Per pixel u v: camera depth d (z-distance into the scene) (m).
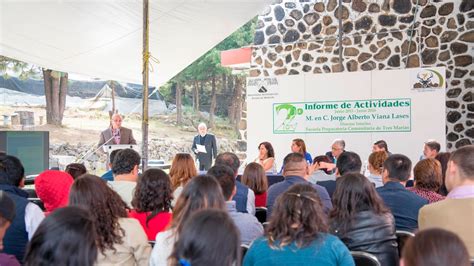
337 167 4.04
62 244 1.37
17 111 16.95
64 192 3.24
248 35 21.36
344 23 8.44
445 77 7.28
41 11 6.10
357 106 7.70
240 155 17.70
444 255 1.17
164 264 2.08
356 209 2.50
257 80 8.36
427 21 7.83
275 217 1.96
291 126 8.14
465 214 2.28
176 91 21.12
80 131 17.98
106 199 2.20
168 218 2.64
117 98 19.33
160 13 6.55
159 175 2.68
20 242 2.51
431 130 7.23
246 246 2.30
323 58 8.60
